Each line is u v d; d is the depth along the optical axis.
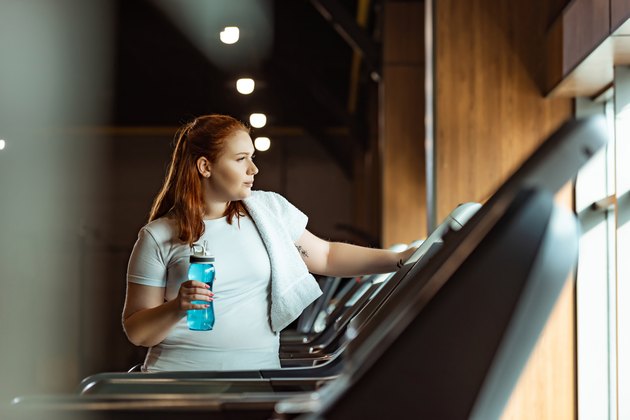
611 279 5.90
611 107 6.38
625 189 5.07
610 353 5.89
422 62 11.12
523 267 1.15
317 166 22.69
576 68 5.38
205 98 19.69
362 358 1.23
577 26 5.32
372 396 1.16
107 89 21.50
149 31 19.08
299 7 18.31
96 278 22.34
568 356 5.93
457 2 6.75
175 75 19.45
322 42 18.55
